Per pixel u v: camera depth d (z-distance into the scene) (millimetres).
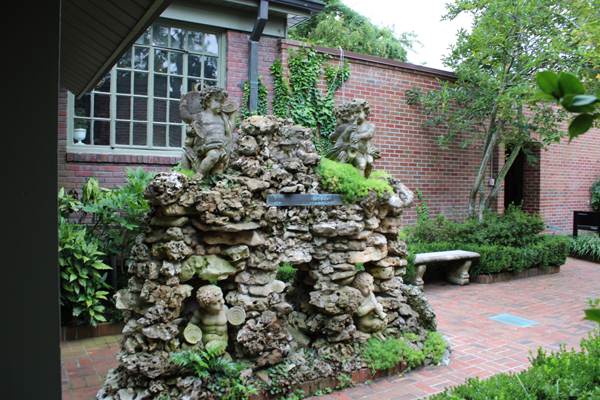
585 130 841
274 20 8125
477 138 10617
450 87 10016
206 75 7730
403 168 9602
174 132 7523
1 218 1304
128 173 6094
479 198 10812
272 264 3965
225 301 4016
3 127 1294
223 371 3678
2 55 1285
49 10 1320
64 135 6508
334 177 4387
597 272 10047
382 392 4070
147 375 3389
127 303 3588
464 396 3111
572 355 3711
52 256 1348
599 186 13555
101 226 6145
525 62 8859
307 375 4023
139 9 3412
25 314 1334
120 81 7082
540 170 12336
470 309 6867
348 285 4527
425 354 4625
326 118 8461
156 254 3549
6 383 1324
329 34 17500
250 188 3889
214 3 7496
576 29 8422
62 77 5648
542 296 7711
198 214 3607
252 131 4035
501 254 8867
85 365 4523
